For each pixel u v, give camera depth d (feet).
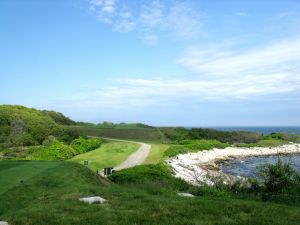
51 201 44.83
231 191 61.77
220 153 249.14
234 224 34.45
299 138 354.74
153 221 35.09
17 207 43.42
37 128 233.96
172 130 361.30
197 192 57.62
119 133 346.54
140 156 164.76
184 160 179.52
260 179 67.21
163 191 55.31
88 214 37.29
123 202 43.27
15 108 274.77
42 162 74.02
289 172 58.90
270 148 294.05
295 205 50.19
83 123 400.26
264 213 39.14
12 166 68.95
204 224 34.19
